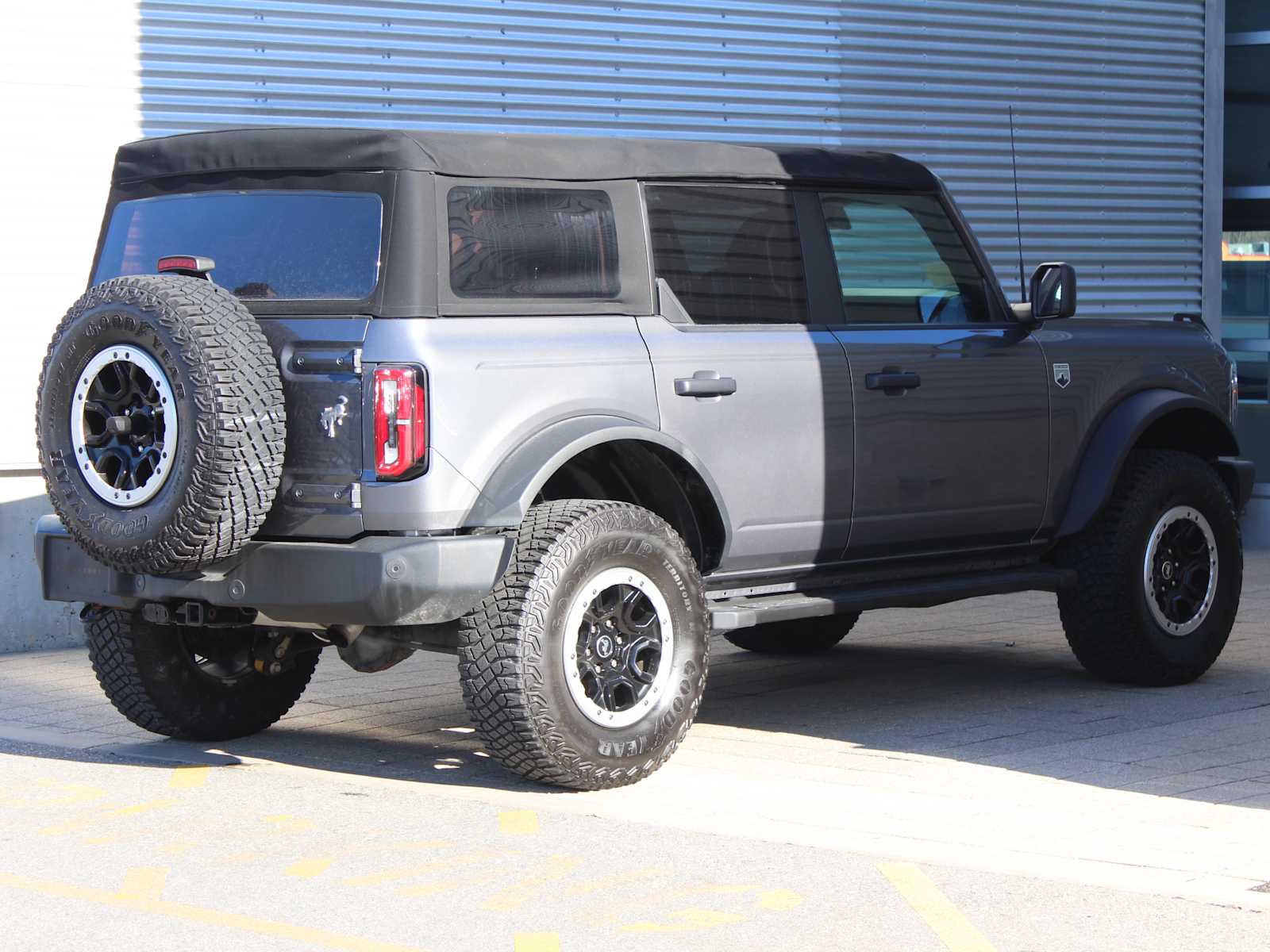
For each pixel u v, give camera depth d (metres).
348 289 6.05
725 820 5.74
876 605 7.12
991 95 12.98
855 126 12.45
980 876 5.05
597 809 5.91
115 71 9.91
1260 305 13.94
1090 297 13.50
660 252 6.66
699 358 6.62
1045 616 10.62
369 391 5.86
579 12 11.32
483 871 5.16
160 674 6.97
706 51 11.80
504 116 11.10
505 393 6.04
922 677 8.59
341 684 8.57
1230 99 14.02
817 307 7.13
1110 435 7.95
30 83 9.67
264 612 6.01
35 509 9.80
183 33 10.09
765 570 6.98
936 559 7.65
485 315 6.12
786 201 7.11
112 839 5.60
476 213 6.17
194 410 5.77
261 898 4.91
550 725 6.01
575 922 4.67
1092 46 13.41
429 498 5.86
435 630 6.30
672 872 5.13
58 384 6.05
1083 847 5.37
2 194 9.60
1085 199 13.45
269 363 5.91
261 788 6.32
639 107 11.58
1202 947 4.42
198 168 6.50
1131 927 4.57
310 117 10.49
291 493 6.01
